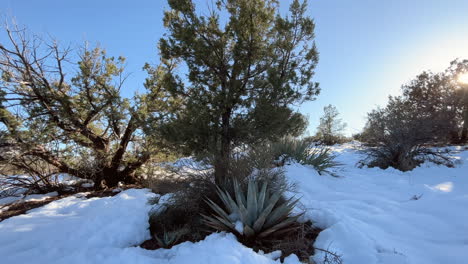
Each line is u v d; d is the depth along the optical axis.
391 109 8.77
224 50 5.48
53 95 7.10
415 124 7.49
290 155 7.52
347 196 4.83
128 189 6.90
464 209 3.66
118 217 4.25
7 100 6.63
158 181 5.71
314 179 5.98
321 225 3.60
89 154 7.57
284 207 3.42
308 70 5.60
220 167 4.80
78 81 7.08
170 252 3.06
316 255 2.81
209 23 5.32
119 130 8.31
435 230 3.22
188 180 4.76
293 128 5.63
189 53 5.42
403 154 7.37
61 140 7.29
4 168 7.00
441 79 12.73
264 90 5.27
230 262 2.45
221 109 5.05
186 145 5.31
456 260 2.52
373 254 2.65
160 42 5.52
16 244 3.50
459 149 9.23
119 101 7.44
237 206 3.65
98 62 7.88
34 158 7.38
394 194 4.88
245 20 5.00
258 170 4.98
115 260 2.77
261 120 5.15
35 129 6.66
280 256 2.87
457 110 11.43
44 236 3.72
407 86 13.98
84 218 4.36
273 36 5.61
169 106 7.60
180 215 4.16
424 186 5.11
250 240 3.34
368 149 8.40
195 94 5.23
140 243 3.65
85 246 3.36
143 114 7.36
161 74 8.12
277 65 5.48
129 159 8.20
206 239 3.18
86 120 7.63
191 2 5.30
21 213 5.31
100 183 7.93
